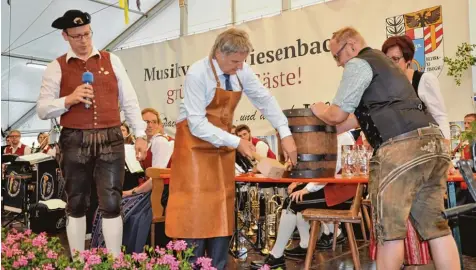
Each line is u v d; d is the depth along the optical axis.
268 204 4.35
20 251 1.68
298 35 5.12
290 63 5.18
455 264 1.73
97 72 2.20
